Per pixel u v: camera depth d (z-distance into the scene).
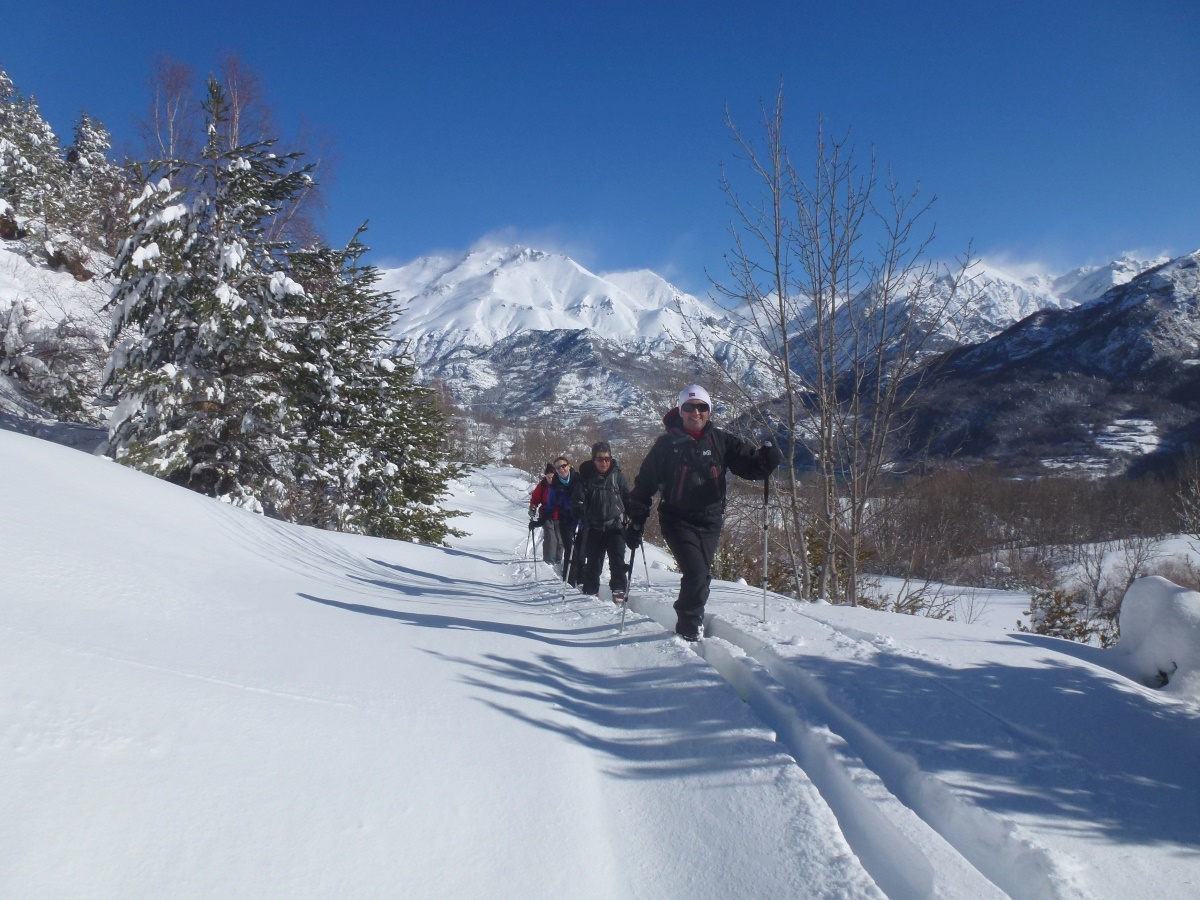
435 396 21.80
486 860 2.27
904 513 11.05
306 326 14.72
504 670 4.25
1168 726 3.76
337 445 16.28
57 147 42.31
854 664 4.46
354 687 3.36
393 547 12.12
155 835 1.91
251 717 2.72
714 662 5.06
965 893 2.30
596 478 8.73
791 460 9.17
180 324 13.26
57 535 4.49
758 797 2.90
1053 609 12.05
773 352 9.16
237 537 7.09
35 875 1.65
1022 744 3.43
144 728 2.40
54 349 21.72
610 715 3.91
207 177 13.84
